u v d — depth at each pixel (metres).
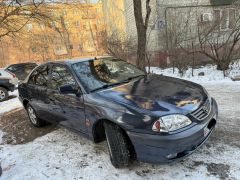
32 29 13.41
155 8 13.12
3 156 4.59
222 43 10.41
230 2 13.16
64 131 5.39
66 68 4.51
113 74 4.54
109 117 3.50
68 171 3.83
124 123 3.34
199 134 3.26
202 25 11.44
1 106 8.99
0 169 3.85
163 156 3.15
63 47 30.16
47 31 14.18
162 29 13.12
